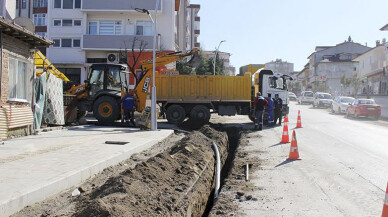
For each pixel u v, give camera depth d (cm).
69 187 748
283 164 1059
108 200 552
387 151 1295
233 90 2380
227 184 842
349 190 777
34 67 1489
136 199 598
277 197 729
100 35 3600
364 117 3156
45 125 1648
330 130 2028
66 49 3741
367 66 5419
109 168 940
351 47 8081
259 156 1204
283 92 2522
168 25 3672
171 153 1140
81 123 2052
